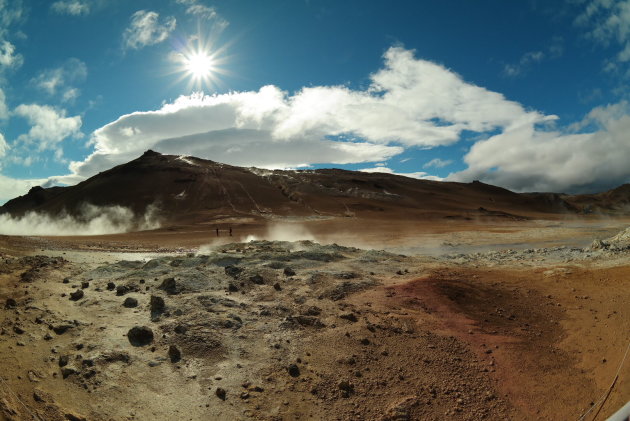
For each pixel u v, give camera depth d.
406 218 91.31
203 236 49.72
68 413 5.98
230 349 8.50
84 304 10.17
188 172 122.56
